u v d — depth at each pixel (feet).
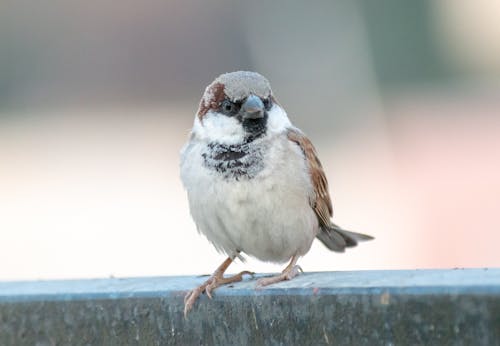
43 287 16.58
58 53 64.80
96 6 66.49
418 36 58.03
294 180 18.42
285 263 20.24
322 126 53.42
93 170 52.01
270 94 19.31
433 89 57.11
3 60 63.57
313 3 59.77
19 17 64.64
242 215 18.24
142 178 50.62
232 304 15.28
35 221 44.96
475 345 13.07
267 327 14.90
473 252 35.53
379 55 58.13
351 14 58.65
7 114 62.69
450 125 50.19
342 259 36.45
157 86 64.54
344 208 40.81
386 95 56.85
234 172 18.22
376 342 13.82
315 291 14.37
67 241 41.63
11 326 16.21
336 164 46.52
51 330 16.01
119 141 56.65
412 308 13.46
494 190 39.58
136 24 66.03
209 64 64.03
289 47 60.18
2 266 38.06
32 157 54.19
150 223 43.75
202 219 18.88
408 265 35.22
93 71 64.90
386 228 38.09
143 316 15.70
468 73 57.88
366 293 13.84
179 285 16.15
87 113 62.90
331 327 14.23
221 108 18.84
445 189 41.06
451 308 13.16
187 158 18.93
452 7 58.18
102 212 45.80
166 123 59.62
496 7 58.70
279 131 18.98
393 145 48.96
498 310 12.85
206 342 15.53
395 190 42.09
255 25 61.98
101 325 15.80
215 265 36.76
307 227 19.08
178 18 65.31
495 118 50.39
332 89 57.26
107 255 39.09
